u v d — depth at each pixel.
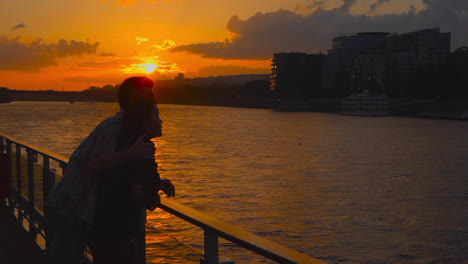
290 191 56.97
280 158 86.44
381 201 52.72
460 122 195.00
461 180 66.75
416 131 148.50
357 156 91.31
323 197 53.94
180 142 111.50
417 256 35.22
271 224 42.19
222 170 71.25
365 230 41.22
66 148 89.88
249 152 94.12
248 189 57.22
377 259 34.16
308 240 38.03
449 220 45.25
